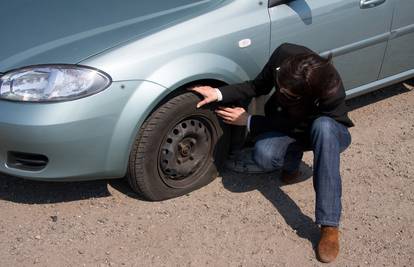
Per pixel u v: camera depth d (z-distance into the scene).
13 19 3.69
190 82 3.51
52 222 3.57
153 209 3.69
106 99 3.30
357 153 4.29
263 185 3.94
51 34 3.52
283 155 3.60
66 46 3.41
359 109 4.83
